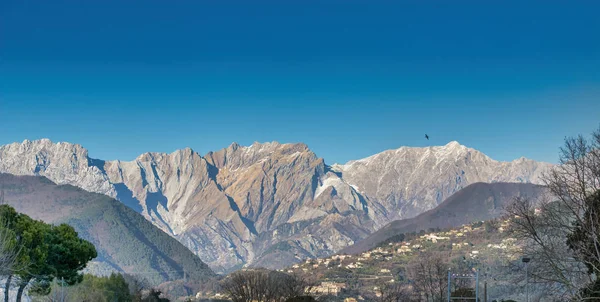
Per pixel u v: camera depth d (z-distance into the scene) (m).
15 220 74.44
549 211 61.38
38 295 88.00
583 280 60.88
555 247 61.16
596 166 59.44
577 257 59.66
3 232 65.94
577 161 59.91
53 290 91.06
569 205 59.78
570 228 60.12
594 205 58.50
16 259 65.44
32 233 74.06
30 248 73.94
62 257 83.31
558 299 64.56
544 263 63.06
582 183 58.91
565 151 60.72
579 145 60.28
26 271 69.56
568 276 62.66
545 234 62.19
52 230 84.81
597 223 57.09
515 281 68.69
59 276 84.19
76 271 88.38
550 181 61.47
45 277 80.25
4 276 67.06
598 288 57.59
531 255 63.88
